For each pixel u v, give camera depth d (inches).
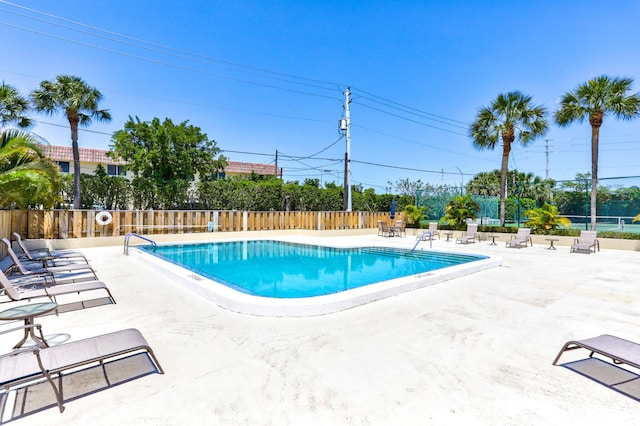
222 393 109.1
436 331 168.1
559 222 608.4
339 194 1093.8
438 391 111.7
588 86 577.9
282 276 364.5
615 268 357.1
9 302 203.9
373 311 200.8
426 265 429.1
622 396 109.1
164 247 533.0
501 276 310.7
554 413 99.7
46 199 413.1
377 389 112.7
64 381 114.6
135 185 779.4
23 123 650.2
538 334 165.3
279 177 1445.6
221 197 869.2
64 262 366.0
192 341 152.6
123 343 115.2
